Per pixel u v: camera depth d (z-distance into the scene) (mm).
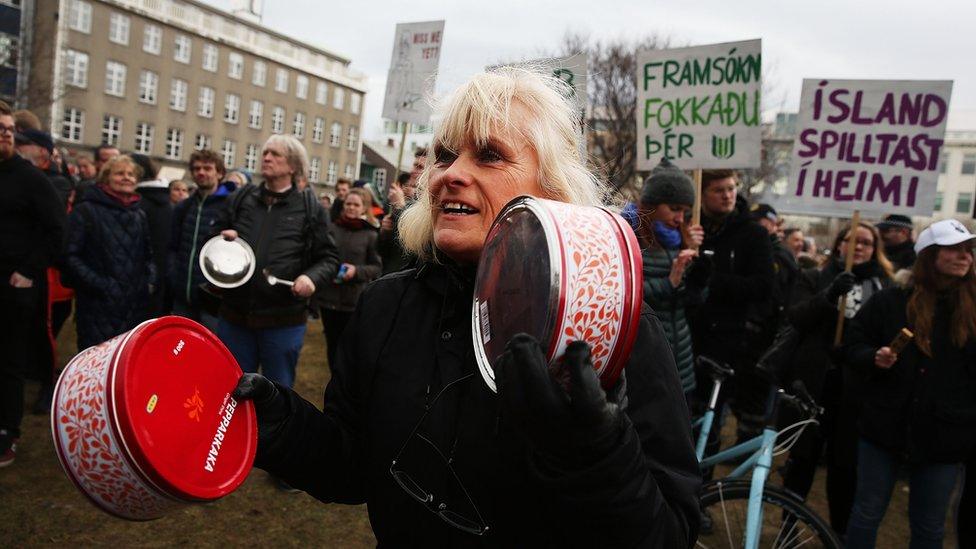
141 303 4566
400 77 5941
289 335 3826
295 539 3418
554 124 1244
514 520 1113
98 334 4348
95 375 988
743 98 4520
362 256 5527
